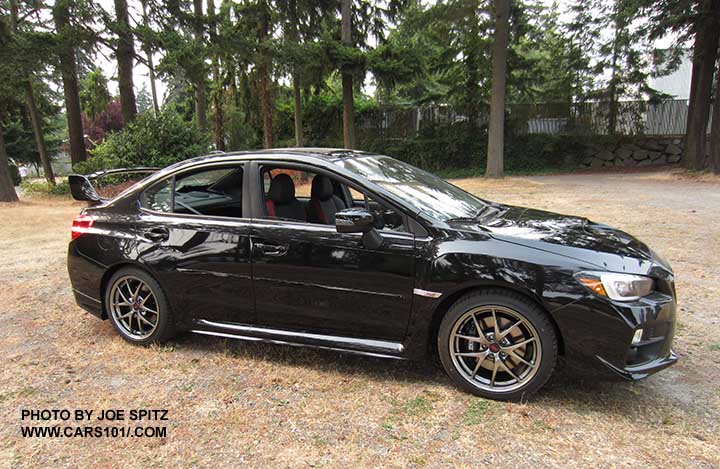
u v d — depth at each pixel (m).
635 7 14.98
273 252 3.36
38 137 22.09
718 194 12.03
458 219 3.26
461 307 2.99
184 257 3.61
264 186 3.61
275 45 17.22
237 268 3.47
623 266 2.80
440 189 3.87
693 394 3.03
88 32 15.53
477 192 13.91
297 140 20.42
